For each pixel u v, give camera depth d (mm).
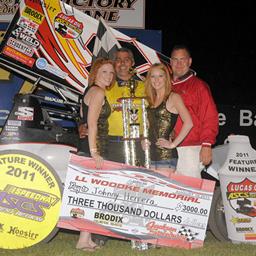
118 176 5770
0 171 5730
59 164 5867
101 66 5738
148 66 6617
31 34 6398
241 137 6312
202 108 6105
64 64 6480
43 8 6418
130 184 5785
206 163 6090
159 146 5809
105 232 5766
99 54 6441
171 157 5883
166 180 5812
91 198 5750
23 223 5750
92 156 5707
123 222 5777
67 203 5727
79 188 5738
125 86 5891
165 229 5812
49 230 5766
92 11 8961
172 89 5902
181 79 6164
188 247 5844
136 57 6609
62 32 6473
